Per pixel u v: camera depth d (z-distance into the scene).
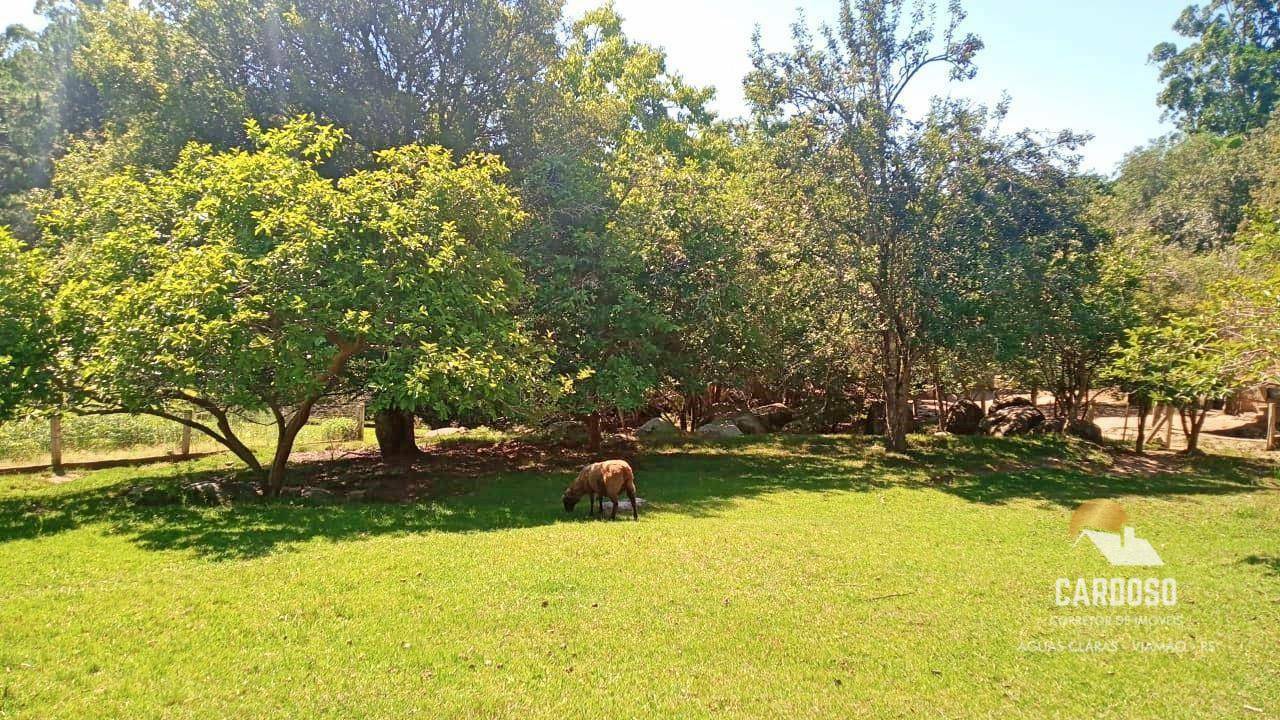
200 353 9.79
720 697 4.91
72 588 6.81
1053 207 16.56
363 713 4.57
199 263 9.78
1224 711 4.79
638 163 18.92
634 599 6.79
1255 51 41.97
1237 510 12.14
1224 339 9.24
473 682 5.03
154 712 4.51
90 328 10.52
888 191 16.92
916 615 6.58
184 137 14.70
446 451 19.11
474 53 16.64
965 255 15.91
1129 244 20.39
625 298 15.42
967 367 21.62
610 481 10.59
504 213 12.85
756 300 18.05
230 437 12.19
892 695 4.98
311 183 10.92
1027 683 5.21
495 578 7.31
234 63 15.72
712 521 10.68
